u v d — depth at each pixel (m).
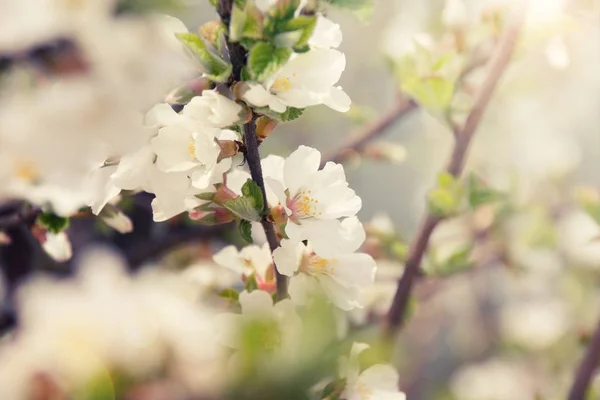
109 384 0.41
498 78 0.53
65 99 0.42
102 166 0.46
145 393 0.42
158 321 0.42
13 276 0.55
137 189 0.48
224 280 0.52
